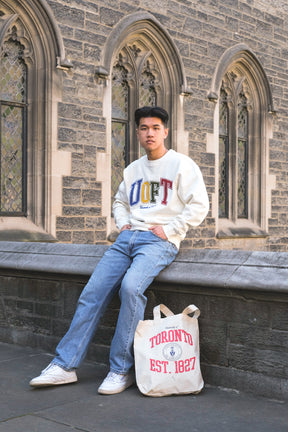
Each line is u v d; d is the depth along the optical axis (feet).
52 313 14.51
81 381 11.85
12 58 27.66
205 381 11.73
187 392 10.80
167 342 10.78
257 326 11.00
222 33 38.06
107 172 30.68
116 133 32.83
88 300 11.69
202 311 11.82
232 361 11.35
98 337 13.50
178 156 11.76
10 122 27.71
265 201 42.42
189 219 11.30
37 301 14.85
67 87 28.86
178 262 12.03
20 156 28.19
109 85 30.73
